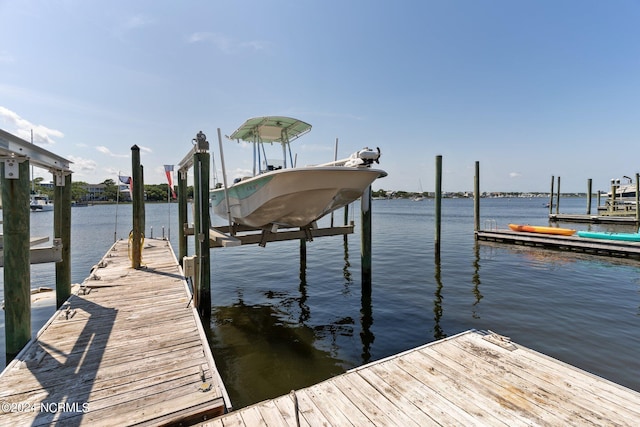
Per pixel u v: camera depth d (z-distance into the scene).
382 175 7.07
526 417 2.87
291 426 2.79
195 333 4.49
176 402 3.02
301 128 9.20
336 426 2.79
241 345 6.21
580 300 8.41
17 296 4.24
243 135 9.72
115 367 3.60
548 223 30.69
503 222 32.44
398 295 9.08
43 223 34.53
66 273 6.59
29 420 2.75
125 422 2.74
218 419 2.90
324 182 6.52
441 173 13.70
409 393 3.26
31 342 4.18
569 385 3.34
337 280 10.98
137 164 8.23
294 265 13.61
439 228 13.67
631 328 6.61
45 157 5.18
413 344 6.15
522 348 4.18
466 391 3.28
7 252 4.19
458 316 7.44
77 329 4.59
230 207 9.46
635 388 4.59
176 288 6.60
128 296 6.09
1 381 3.31
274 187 6.85
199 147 7.47
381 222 34.12
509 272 11.55
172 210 63.25
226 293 9.67
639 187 26.19
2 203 4.16
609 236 15.50
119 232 26.11
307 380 5.00
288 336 6.60
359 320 7.35
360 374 3.63
